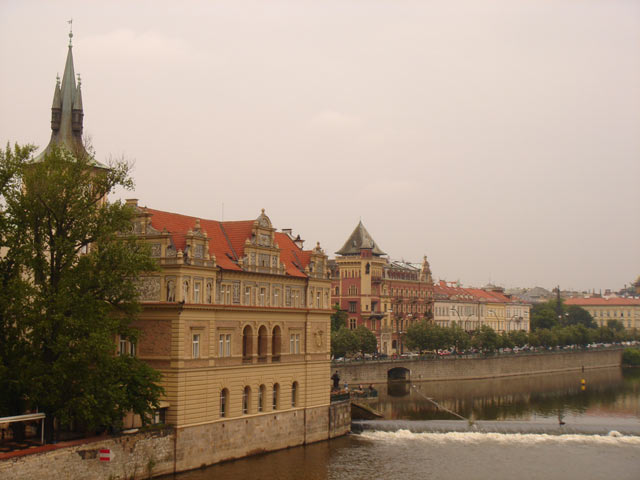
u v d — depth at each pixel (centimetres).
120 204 7756
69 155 8100
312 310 10300
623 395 17062
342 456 9644
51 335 7119
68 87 10456
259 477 8362
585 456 10069
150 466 7806
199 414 8438
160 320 8325
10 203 7269
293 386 10094
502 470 9262
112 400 7200
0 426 7538
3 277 7244
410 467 9250
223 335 8875
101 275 7369
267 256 9788
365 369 17138
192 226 9338
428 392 16588
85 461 7125
